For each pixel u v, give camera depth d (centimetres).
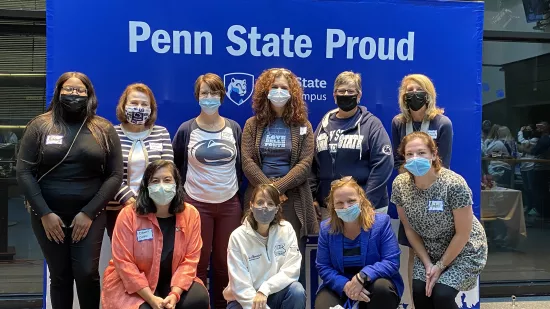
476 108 376
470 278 280
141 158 303
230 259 279
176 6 342
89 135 273
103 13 333
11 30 396
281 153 309
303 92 358
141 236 267
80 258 271
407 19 367
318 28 358
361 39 363
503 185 466
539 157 469
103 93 336
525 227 469
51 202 266
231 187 313
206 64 348
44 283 328
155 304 255
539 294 445
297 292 274
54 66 328
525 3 457
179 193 276
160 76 343
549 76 463
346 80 318
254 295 271
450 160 351
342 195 275
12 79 409
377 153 317
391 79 368
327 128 330
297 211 309
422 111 336
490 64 457
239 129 328
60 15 328
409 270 350
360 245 283
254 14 351
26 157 265
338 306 266
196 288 271
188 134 318
